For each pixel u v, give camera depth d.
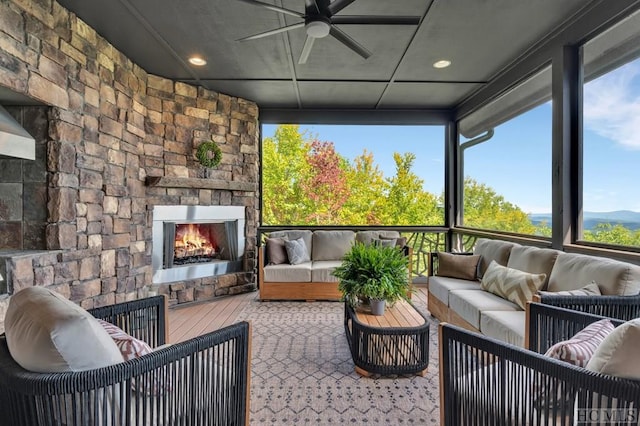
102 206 3.06
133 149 3.55
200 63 3.61
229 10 2.66
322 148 5.44
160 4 2.58
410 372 2.33
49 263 2.49
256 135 4.87
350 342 2.61
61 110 2.59
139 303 1.90
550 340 1.72
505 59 3.51
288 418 1.89
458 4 2.56
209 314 3.76
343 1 2.14
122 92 3.36
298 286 4.25
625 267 2.03
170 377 1.20
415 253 5.36
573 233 2.87
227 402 1.43
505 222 3.96
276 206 5.39
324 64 3.63
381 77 3.99
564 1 2.54
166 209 3.98
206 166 4.28
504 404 1.20
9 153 2.16
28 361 0.99
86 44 2.84
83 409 0.98
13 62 2.17
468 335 1.31
